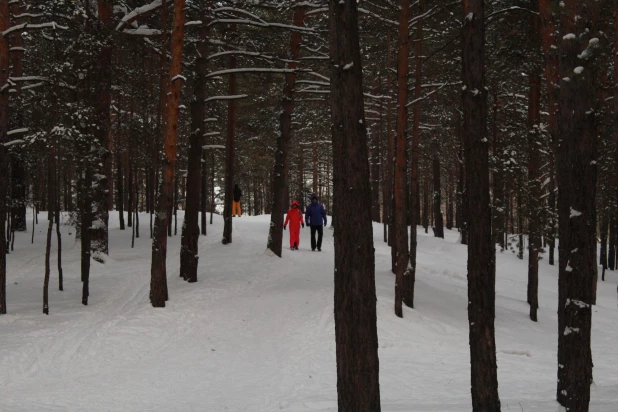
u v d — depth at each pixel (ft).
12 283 43.47
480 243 14.37
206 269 50.62
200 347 29.84
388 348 31.22
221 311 37.14
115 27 51.11
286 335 32.40
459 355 30.30
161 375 24.59
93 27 41.27
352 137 12.42
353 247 12.39
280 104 70.69
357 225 12.40
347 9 12.48
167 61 54.95
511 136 53.31
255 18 48.70
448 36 44.91
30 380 23.29
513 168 49.47
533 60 42.86
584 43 14.60
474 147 14.44
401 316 36.83
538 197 45.37
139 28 51.52
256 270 50.60
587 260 14.78
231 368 26.11
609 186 56.49
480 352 14.24
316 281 46.01
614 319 48.26
